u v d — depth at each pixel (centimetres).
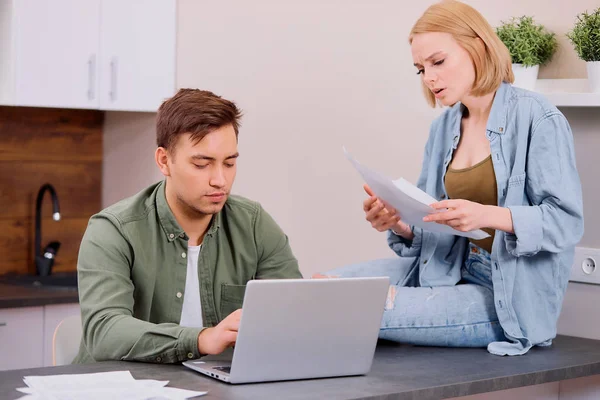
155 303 258
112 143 488
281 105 392
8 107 465
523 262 268
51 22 416
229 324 222
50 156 479
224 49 418
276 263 277
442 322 267
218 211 246
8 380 209
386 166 353
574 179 262
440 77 261
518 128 265
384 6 352
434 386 218
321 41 376
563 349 276
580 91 297
